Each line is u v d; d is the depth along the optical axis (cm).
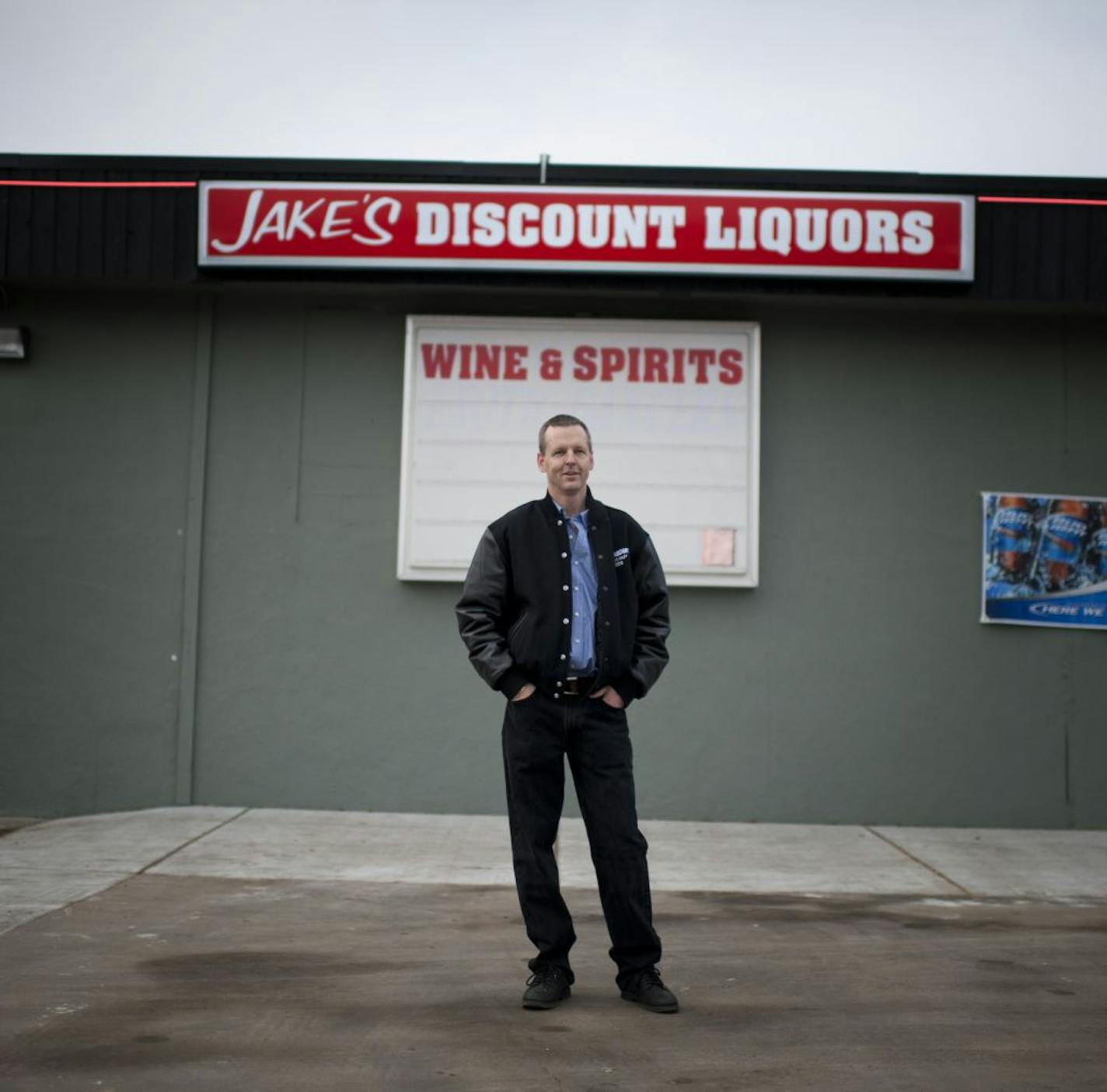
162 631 802
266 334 815
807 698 802
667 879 636
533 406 799
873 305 810
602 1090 336
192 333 813
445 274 771
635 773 796
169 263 778
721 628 802
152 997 413
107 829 729
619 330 802
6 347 800
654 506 796
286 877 615
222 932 505
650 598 433
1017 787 802
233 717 800
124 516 806
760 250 767
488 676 420
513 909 556
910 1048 374
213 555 806
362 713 799
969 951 495
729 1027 391
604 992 429
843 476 812
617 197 766
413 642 801
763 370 814
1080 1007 419
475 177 778
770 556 807
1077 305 784
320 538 806
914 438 815
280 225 770
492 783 795
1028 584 809
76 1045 364
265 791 797
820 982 446
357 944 491
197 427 807
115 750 798
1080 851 724
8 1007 401
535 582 418
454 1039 376
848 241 767
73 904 549
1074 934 527
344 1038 375
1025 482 815
